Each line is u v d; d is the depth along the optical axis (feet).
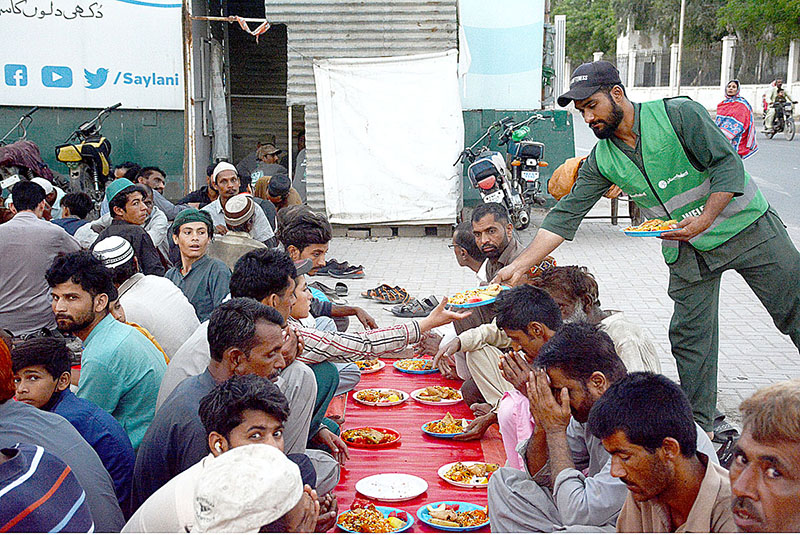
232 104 55.06
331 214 40.34
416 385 18.40
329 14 39.14
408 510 12.06
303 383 11.61
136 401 12.53
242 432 8.41
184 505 7.68
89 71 39.88
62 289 12.29
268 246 23.58
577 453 10.77
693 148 14.69
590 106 14.84
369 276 32.76
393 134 39.68
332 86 39.47
